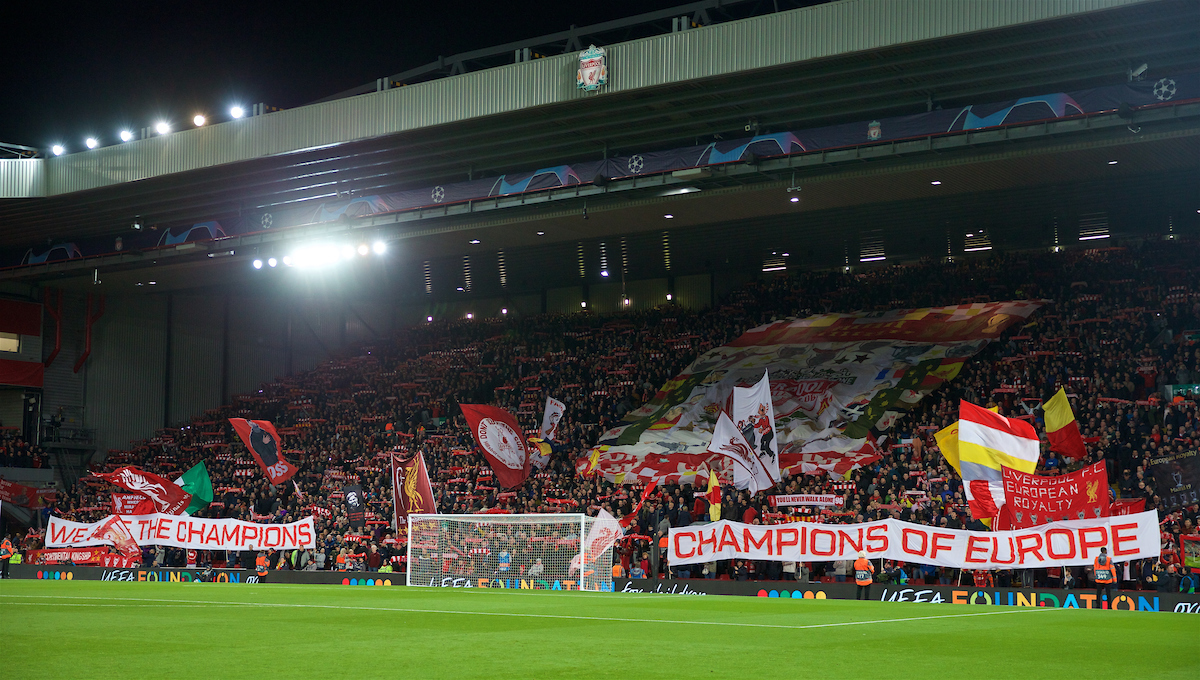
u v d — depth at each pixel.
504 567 28.03
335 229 39.06
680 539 26.02
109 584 27.59
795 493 31.84
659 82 31.20
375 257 45.00
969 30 26.97
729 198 34.09
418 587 27.67
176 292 54.84
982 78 29.27
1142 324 35.78
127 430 52.47
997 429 22.89
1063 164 30.14
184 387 54.69
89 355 51.41
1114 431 28.95
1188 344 33.19
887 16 28.17
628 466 37.34
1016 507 22.11
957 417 33.25
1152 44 26.95
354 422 48.09
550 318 53.12
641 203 34.78
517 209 36.62
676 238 44.38
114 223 44.94
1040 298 40.75
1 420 49.25
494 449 34.97
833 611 17.86
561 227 37.78
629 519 29.80
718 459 36.16
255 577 30.86
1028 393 33.78
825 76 30.03
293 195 41.53
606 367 46.12
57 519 34.16
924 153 30.22
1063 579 22.73
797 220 41.16
